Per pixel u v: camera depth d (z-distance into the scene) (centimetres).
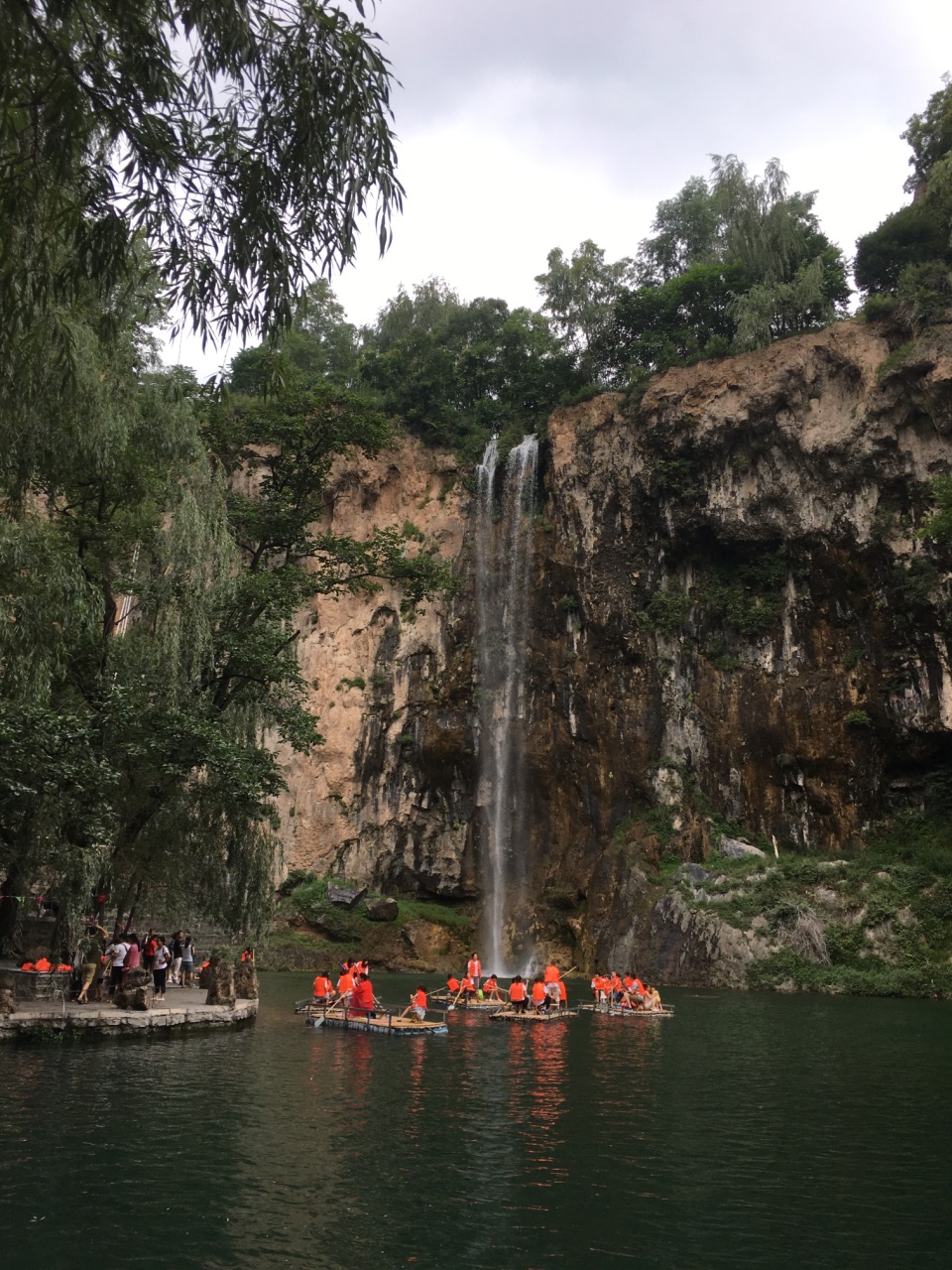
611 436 5656
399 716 5819
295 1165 1209
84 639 2180
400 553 3144
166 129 931
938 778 4738
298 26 937
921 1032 2694
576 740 5466
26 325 1042
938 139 5647
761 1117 1555
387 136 968
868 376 4944
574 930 5138
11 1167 1156
